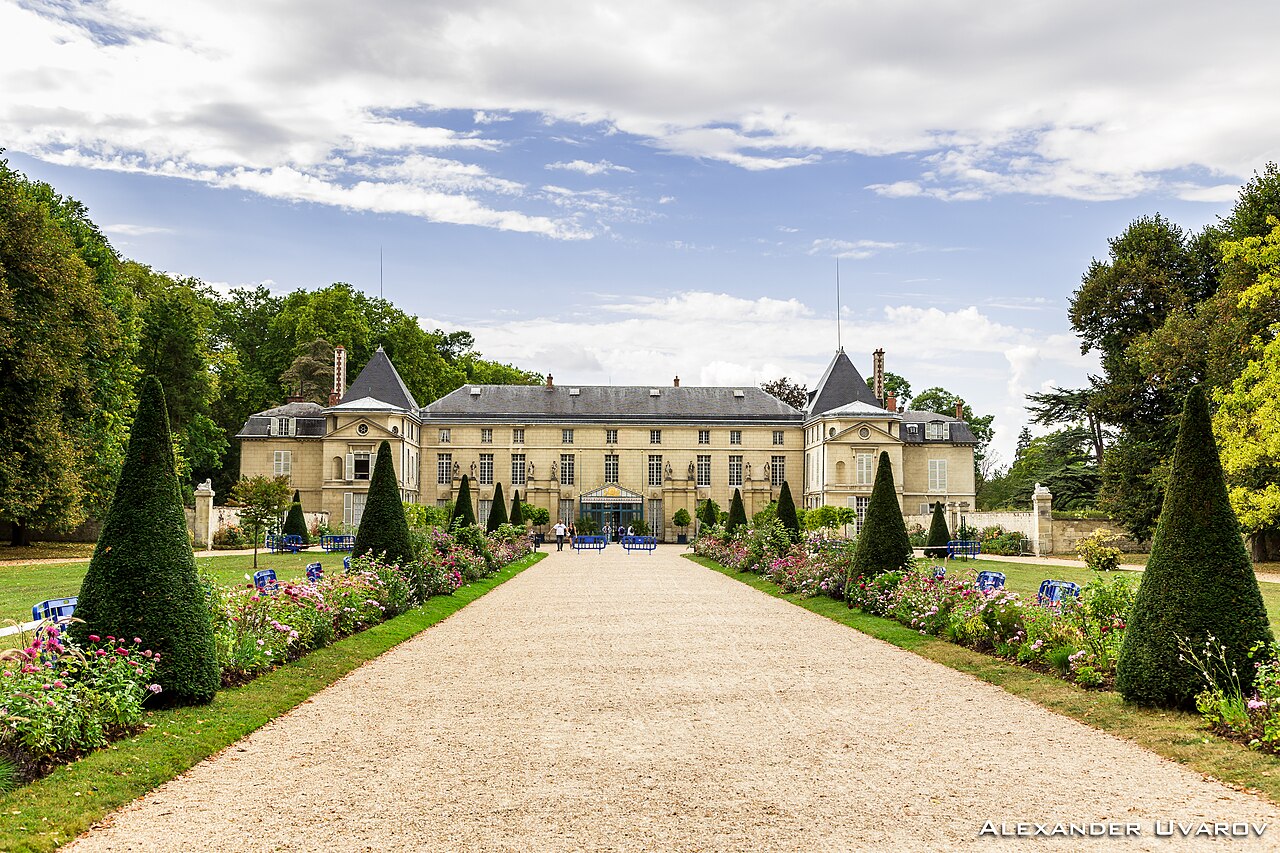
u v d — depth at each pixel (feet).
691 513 242.58
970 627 49.19
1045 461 228.43
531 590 88.02
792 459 248.11
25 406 109.09
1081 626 43.06
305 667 43.52
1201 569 33.53
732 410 251.80
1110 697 35.81
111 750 28.76
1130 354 157.17
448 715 34.65
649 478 246.47
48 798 24.45
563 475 245.65
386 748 29.89
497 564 108.58
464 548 97.19
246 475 227.20
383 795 24.94
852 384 239.09
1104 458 159.84
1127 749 29.35
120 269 170.09
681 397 254.47
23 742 26.71
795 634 56.44
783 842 21.30
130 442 36.40
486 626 60.85
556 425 244.83
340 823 22.77
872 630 57.16
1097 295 174.50
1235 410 108.27
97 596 34.60
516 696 38.11
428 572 75.20
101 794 24.90
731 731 31.89
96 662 31.76
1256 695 31.89
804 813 23.27
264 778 26.68
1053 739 30.66
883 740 30.58
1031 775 26.53
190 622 35.29
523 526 156.15
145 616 34.55
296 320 250.98
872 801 24.20
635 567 125.80
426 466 243.19
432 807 23.90
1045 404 201.98
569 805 23.98
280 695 37.47
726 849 20.88
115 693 30.81
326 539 143.13
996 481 289.33
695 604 74.33
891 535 69.00
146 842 21.68
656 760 28.19
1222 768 26.66
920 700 37.04
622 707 35.83
